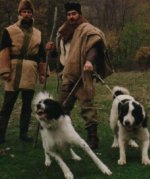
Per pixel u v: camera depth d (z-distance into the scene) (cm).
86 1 4612
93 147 813
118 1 4766
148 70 3634
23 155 796
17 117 1189
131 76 2859
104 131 980
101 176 651
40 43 866
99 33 799
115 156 768
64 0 3447
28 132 999
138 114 695
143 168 687
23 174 690
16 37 844
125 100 753
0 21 3456
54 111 636
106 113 1238
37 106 638
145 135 715
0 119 877
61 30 827
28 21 854
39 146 853
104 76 835
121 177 646
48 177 668
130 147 822
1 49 845
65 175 644
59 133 651
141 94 1728
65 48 831
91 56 778
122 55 3978
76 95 823
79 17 819
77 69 809
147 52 3834
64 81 820
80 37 805
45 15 3459
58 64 853
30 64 849
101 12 4731
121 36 4044
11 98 861
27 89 852
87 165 715
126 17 4706
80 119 1147
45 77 842
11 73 849
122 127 715
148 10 4506
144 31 4016
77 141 655
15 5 3484
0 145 869
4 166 734
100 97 1612
